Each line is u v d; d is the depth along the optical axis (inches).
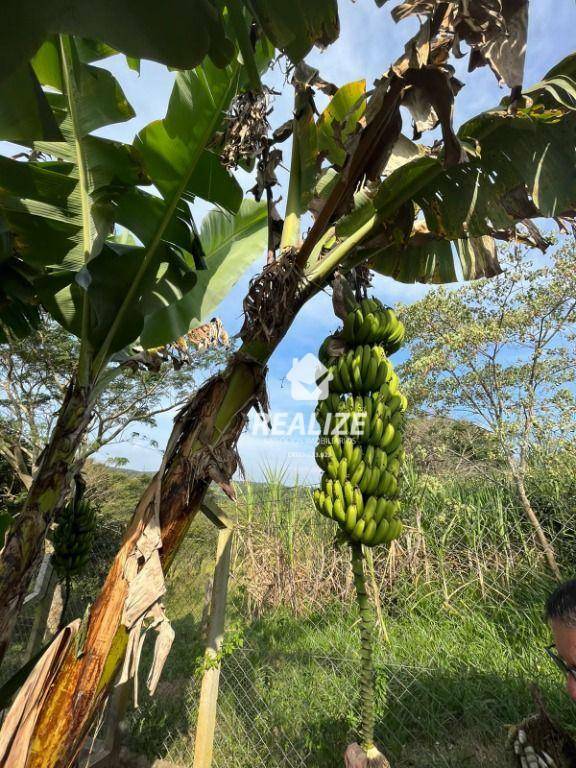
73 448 97.3
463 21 59.7
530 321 255.4
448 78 63.4
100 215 102.5
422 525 205.5
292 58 60.4
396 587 189.2
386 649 153.7
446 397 274.5
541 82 77.0
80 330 119.8
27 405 414.3
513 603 163.5
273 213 92.4
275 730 132.3
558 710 116.1
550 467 206.4
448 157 67.9
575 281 241.3
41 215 102.7
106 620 67.2
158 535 70.0
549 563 174.2
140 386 414.9
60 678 64.7
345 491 67.7
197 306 141.2
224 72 91.3
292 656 169.8
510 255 258.8
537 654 138.2
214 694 108.3
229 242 150.5
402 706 126.6
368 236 87.0
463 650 148.0
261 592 217.9
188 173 100.0
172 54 52.9
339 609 196.1
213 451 75.0
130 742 139.5
